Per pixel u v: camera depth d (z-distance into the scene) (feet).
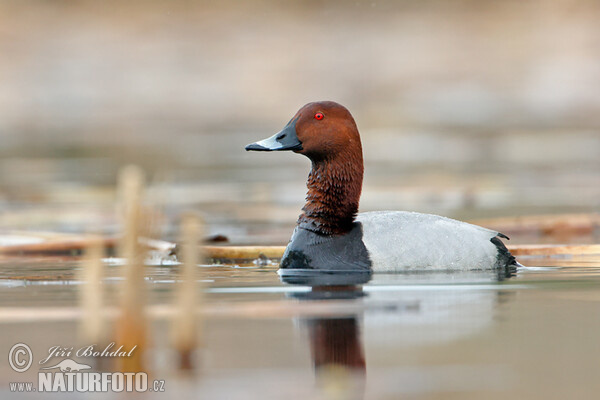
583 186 69.92
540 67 136.67
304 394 16.89
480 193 65.57
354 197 33.60
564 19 145.38
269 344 20.56
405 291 27.45
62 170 83.61
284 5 154.20
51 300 26.14
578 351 19.95
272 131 117.19
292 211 57.67
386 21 151.12
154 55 145.48
